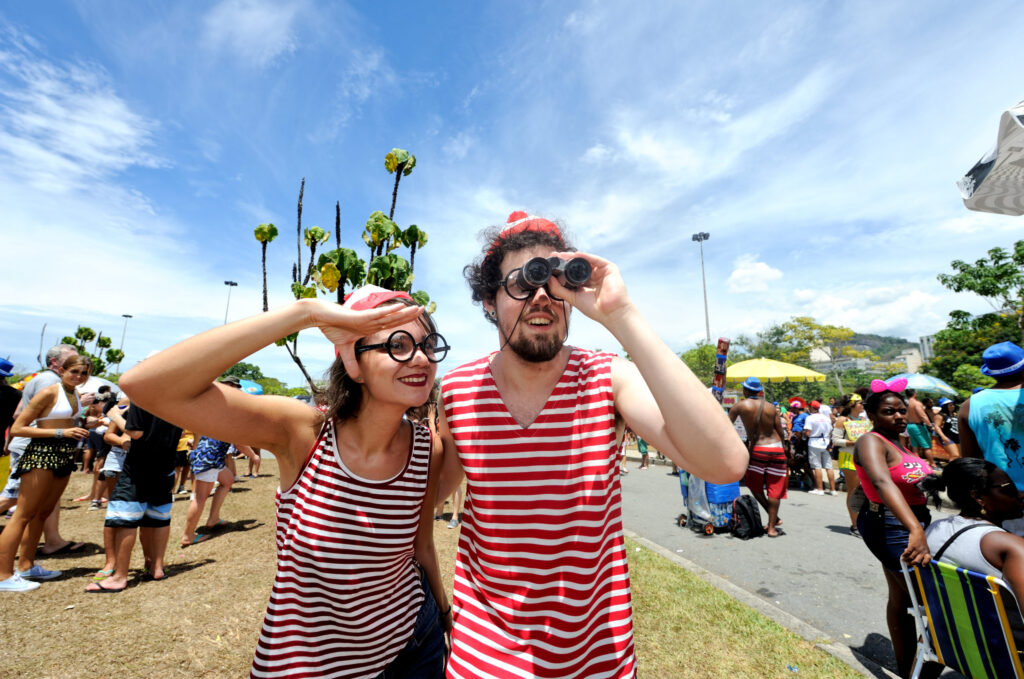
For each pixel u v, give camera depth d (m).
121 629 3.17
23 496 3.93
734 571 4.64
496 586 1.31
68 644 2.95
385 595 1.51
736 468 1.11
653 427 1.24
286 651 1.37
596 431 1.33
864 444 2.85
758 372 10.78
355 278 3.34
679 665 2.82
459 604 1.39
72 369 4.23
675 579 4.21
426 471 1.52
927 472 2.78
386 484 1.42
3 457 4.83
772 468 5.84
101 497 6.96
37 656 2.79
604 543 1.32
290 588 1.40
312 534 1.38
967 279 18.17
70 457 4.15
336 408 1.41
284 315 1.21
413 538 1.52
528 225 1.51
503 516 1.32
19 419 4.00
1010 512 2.30
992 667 2.06
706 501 5.92
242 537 5.50
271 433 1.39
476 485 1.37
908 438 7.01
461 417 1.42
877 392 3.07
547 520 1.29
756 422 5.91
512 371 1.38
